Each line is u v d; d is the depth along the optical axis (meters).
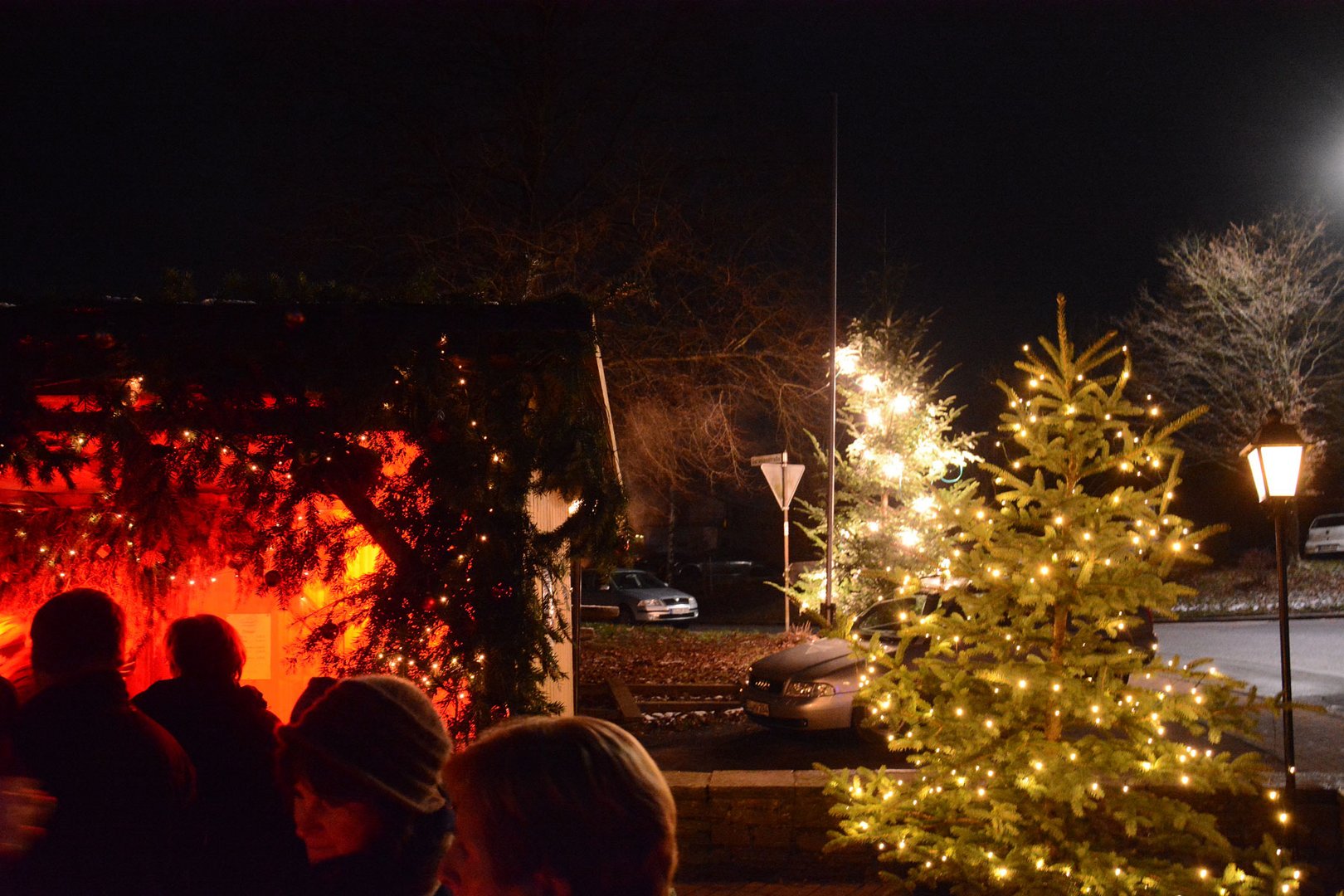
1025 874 5.22
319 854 2.12
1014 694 5.34
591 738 1.44
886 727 10.98
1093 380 5.54
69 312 5.16
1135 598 5.24
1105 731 5.57
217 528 5.55
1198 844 5.43
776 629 29.34
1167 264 27.53
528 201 18.56
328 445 5.08
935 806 5.72
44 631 3.09
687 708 13.60
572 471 5.11
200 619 3.67
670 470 19.88
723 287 19.03
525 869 1.37
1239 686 5.35
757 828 6.90
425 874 2.11
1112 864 5.16
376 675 2.26
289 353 5.08
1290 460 6.42
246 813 3.40
